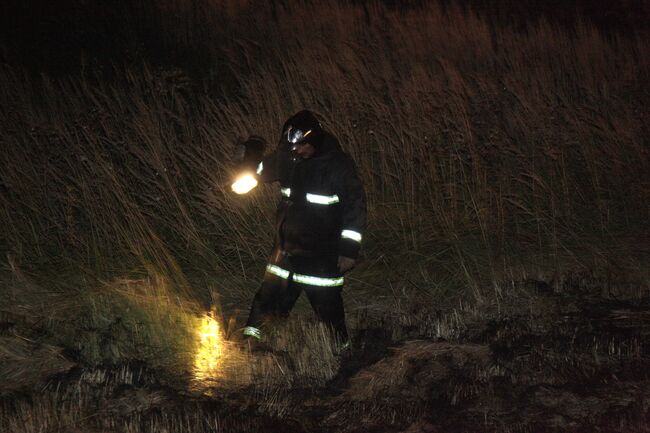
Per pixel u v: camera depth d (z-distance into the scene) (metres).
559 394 10.02
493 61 24.50
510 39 25.39
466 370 10.88
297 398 10.34
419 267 14.55
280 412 9.95
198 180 16.94
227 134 17.66
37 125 16.83
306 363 11.09
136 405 9.95
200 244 15.02
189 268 14.95
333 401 10.29
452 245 15.05
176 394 10.28
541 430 9.33
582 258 15.05
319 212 11.26
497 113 18.94
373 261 14.78
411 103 18.55
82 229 15.36
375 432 9.45
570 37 27.33
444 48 24.86
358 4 29.39
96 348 11.48
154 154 16.44
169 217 15.96
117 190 15.31
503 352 11.27
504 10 30.88
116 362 11.30
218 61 25.73
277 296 11.68
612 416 9.56
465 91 20.03
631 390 10.18
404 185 16.97
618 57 23.77
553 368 10.77
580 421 9.52
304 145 11.10
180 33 27.30
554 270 14.62
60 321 12.39
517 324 12.34
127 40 27.00
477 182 16.50
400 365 10.88
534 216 16.14
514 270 14.55
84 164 16.23
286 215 11.45
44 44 26.64
